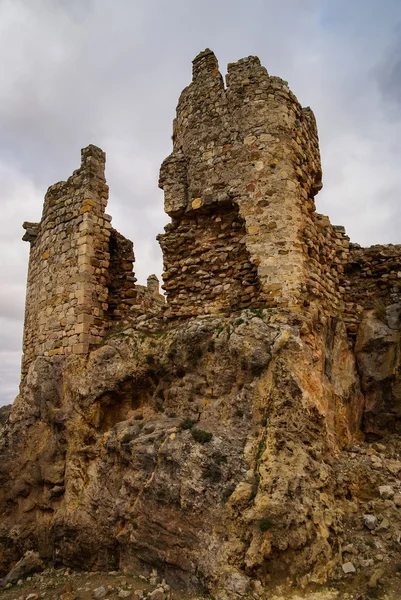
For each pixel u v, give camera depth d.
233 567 6.13
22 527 9.36
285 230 8.79
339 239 11.15
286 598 5.84
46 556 8.84
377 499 7.33
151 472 7.57
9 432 10.63
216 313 9.13
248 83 9.76
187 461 7.20
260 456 6.86
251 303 8.74
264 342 7.83
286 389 7.33
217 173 9.62
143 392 9.20
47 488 9.38
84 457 9.08
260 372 7.67
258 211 9.02
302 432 7.18
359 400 9.74
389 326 10.08
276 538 6.14
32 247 13.19
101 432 9.23
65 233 11.39
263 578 6.05
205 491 6.88
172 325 9.57
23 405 10.71
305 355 8.01
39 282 12.09
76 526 8.29
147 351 9.17
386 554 6.41
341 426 8.77
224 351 8.09
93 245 10.91
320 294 9.25
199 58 10.62
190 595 6.27
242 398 7.55
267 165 9.16
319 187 10.16
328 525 6.55
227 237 9.48
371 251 11.05
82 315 10.38
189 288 9.62
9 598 7.60
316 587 5.98
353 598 5.77
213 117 9.99
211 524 6.61
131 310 11.12
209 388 8.12
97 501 8.25
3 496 9.99
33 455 9.94
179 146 10.62
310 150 10.07
